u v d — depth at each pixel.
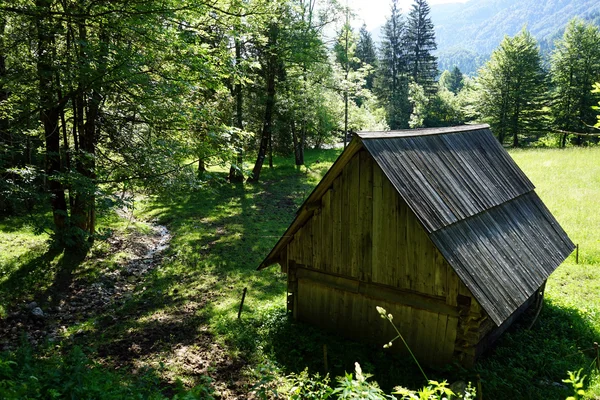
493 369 9.06
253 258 17.23
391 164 9.21
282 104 31.03
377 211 9.64
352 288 10.38
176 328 11.48
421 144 10.56
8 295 12.30
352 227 10.13
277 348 10.34
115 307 12.85
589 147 36.06
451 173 10.52
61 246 15.91
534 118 48.03
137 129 14.91
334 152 46.44
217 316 12.14
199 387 6.68
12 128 12.11
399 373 9.05
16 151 11.80
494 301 8.42
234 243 18.91
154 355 10.00
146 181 13.40
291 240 11.48
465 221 9.72
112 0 10.26
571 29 45.81
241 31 15.38
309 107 33.81
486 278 8.75
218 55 15.33
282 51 27.97
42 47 12.26
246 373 9.28
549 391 8.35
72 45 12.78
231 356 10.03
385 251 9.66
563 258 11.83
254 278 15.24
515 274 9.56
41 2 11.08
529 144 53.12
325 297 11.06
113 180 13.03
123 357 9.88
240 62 16.78
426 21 80.38
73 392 5.66
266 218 22.94
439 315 9.16
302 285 11.52
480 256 9.17
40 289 13.15
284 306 12.60
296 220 10.88
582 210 20.73
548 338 10.67
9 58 12.57
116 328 11.41
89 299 13.23
